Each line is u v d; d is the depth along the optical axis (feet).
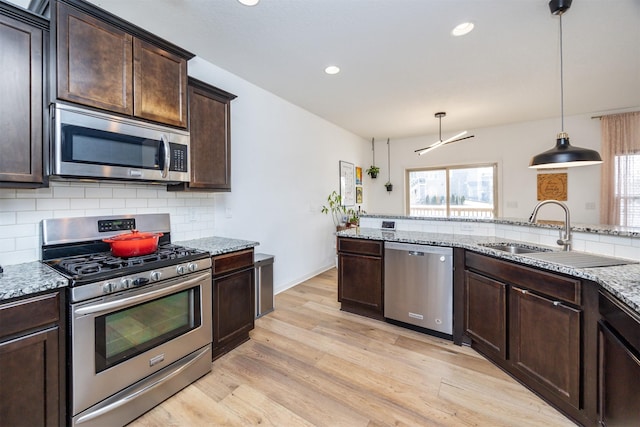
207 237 9.18
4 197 5.39
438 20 7.00
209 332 6.70
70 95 5.15
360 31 7.47
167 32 7.47
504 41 7.94
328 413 5.42
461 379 6.40
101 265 5.26
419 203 20.25
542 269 5.61
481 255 7.22
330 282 13.73
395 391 6.02
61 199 6.10
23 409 4.13
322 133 15.53
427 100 12.67
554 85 11.05
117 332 5.07
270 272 10.13
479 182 18.20
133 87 6.03
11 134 4.66
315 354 7.42
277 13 6.72
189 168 7.22
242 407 5.58
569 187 15.34
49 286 4.31
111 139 5.69
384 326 9.02
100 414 4.80
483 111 14.29
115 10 6.54
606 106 13.53
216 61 9.08
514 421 5.20
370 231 10.67
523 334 6.04
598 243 6.41
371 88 11.30
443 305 8.11
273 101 11.94
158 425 5.15
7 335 3.98
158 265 5.57
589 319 4.82
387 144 20.99
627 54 8.66
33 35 4.85
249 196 10.83
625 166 13.73
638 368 3.55
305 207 14.14
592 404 4.76
